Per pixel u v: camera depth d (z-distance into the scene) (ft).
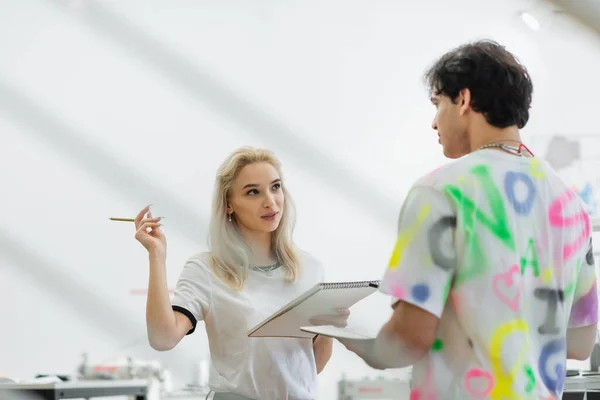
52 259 15.24
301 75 16.99
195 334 14.87
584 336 5.25
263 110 16.75
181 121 16.30
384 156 17.19
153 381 11.43
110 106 15.96
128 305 15.48
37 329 14.97
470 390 4.53
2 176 15.26
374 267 16.92
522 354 4.55
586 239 5.07
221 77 16.58
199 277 7.50
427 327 4.49
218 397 7.38
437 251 4.54
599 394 9.44
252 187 7.57
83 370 11.05
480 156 4.76
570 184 15.87
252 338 7.30
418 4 17.44
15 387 9.14
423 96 17.43
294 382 7.31
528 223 4.72
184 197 16.05
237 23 16.76
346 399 11.76
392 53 17.35
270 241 7.79
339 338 4.91
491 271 4.56
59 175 15.53
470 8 17.44
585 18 16.83
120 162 15.88
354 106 17.16
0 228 15.07
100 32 16.06
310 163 16.89
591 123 16.79
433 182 4.67
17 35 15.64
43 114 15.61
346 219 16.93
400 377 11.56
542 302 4.75
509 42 17.21
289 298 7.62
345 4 17.22
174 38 16.40
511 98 4.81
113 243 15.61
